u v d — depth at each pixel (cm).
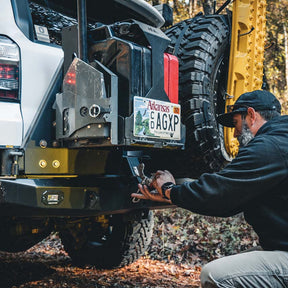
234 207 178
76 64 255
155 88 268
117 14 363
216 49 346
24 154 256
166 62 298
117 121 246
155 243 516
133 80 253
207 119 326
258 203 178
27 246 365
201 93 325
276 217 174
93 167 288
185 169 349
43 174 267
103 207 274
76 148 278
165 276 408
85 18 264
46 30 282
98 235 397
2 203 238
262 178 171
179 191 192
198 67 327
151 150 319
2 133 247
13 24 262
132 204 291
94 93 246
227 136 363
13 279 371
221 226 536
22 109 259
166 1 1066
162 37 276
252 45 385
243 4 370
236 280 170
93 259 397
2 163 250
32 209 251
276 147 174
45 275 390
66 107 261
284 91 1061
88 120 247
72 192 263
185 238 522
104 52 263
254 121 197
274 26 1074
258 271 170
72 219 341
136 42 274
